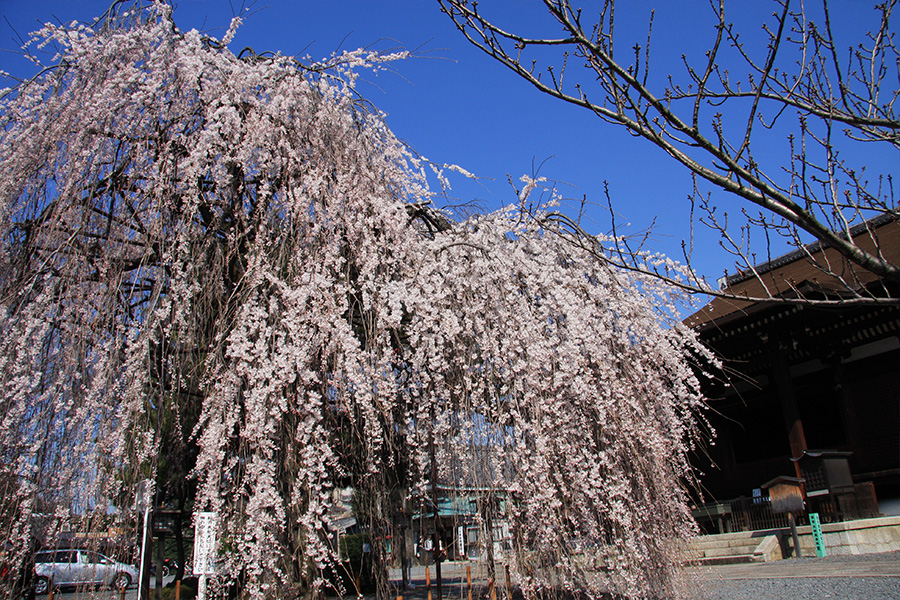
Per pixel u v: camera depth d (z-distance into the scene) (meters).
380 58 6.30
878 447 11.99
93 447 4.40
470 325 5.50
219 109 5.23
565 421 5.16
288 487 4.66
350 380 4.81
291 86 5.72
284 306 4.97
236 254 5.15
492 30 3.16
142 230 5.14
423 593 8.24
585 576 4.95
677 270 6.81
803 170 3.01
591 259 6.55
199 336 5.04
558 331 5.87
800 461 11.31
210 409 4.56
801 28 3.18
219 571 4.41
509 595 5.11
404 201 6.53
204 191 5.46
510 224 6.67
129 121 5.20
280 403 4.54
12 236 5.03
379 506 5.14
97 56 5.38
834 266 12.67
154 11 5.70
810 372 13.57
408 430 5.20
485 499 4.96
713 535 12.16
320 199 5.38
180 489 7.12
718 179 3.00
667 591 5.30
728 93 3.22
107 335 4.66
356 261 5.38
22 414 4.46
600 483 5.12
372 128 6.31
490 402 5.21
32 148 5.14
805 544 10.61
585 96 3.13
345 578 6.65
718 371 14.09
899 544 10.52
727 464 15.05
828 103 3.18
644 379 6.08
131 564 4.43
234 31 6.00
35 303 4.76
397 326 5.41
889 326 11.57
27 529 4.32
